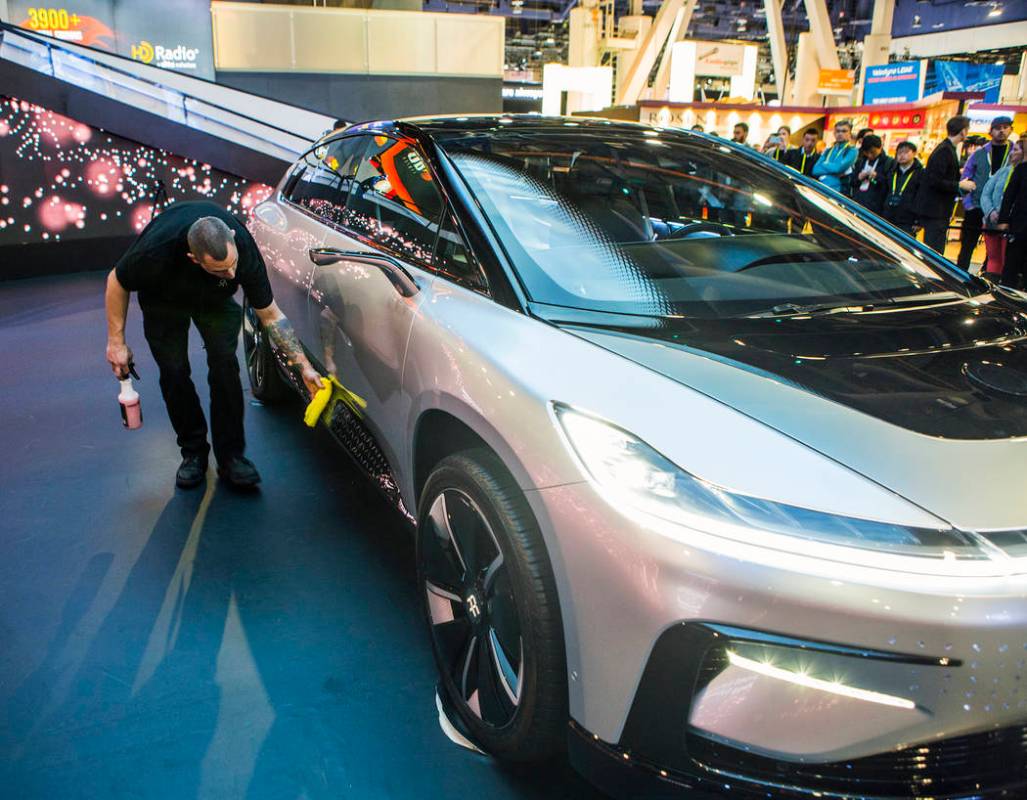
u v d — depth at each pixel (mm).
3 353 4988
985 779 1236
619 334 1606
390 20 17203
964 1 40531
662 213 2176
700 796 1300
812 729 1214
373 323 2135
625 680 1299
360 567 2480
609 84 22875
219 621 2197
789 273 1994
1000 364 1565
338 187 2869
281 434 3543
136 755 1713
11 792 1609
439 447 1944
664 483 1266
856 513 1202
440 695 1902
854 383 1459
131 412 2684
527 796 1622
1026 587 1146
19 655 2045
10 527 2725
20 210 7480
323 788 1635
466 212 2002
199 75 15617
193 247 2338
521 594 1448
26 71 7469
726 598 1194
